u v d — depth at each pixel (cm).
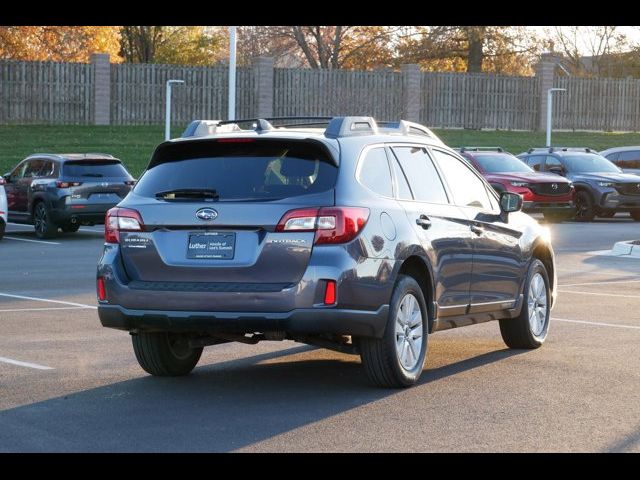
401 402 1010
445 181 1186
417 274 1111
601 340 1378
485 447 848
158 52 8369
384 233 1040
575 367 1190
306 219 1000
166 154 1078
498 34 7306
